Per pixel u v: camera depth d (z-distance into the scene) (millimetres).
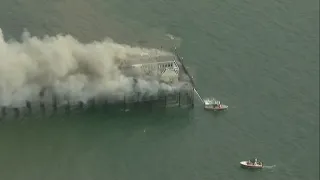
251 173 166875
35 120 172625
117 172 161750
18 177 157125
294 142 175000
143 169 163250
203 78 186375
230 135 174750
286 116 180750
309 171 169250
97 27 192625
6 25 188000
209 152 169625
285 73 190625
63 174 159500
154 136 171875
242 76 188500
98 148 166875
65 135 169500
